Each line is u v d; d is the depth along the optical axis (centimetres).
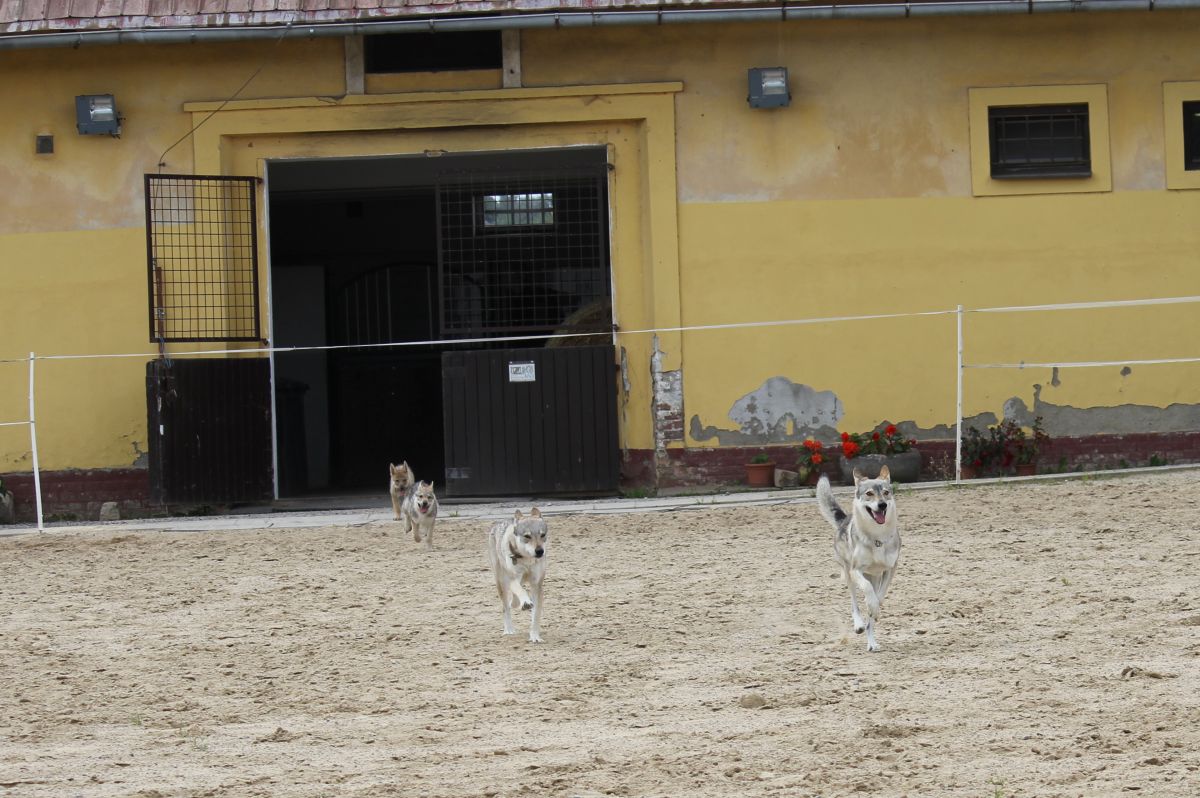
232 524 1752
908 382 1880
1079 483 1673
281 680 986
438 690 940
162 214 1884
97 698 953
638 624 1112
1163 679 863
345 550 1527
